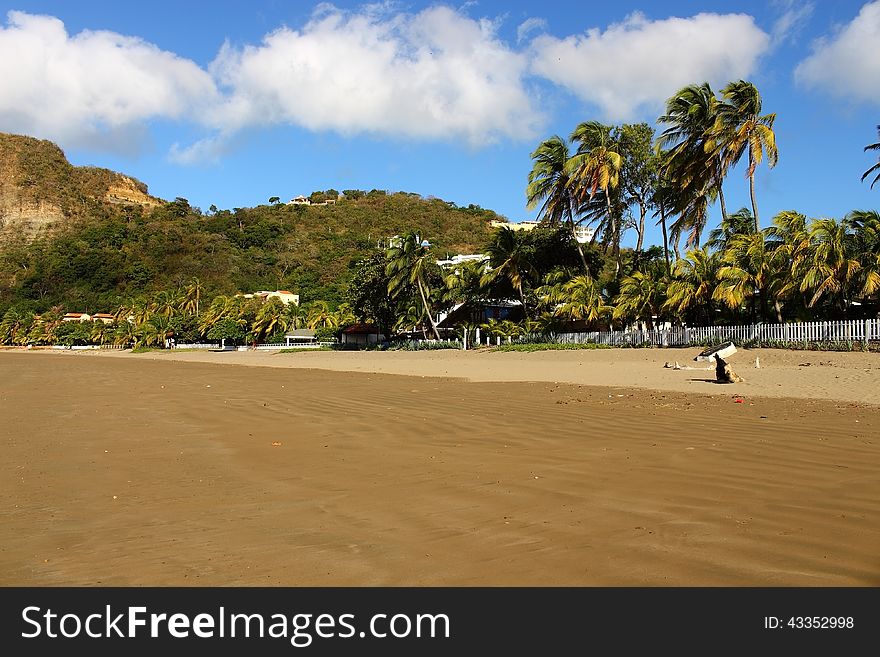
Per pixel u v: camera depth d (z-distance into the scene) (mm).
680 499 5957
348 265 129625
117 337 107562
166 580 4480
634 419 11109
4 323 119312
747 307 32188
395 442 9578
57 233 168500
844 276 26094
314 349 70125
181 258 139250
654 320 36781
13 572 4676
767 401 13164
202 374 31500
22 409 15016
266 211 169250
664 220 39375
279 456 8766
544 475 7129
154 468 8148
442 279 53219
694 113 33688
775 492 6031
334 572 4523
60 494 6891
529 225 157625
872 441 8242
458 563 4590
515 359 34844
